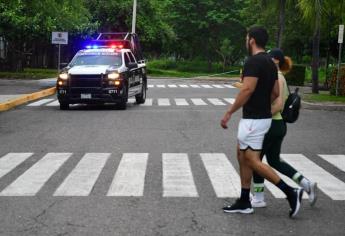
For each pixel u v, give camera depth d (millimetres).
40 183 7555
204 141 11383
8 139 11469
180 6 58156
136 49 24578
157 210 6289
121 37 31156
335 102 19578
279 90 6309
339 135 12648
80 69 17422
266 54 6117
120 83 17266
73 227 5645
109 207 6387
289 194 6012
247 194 6207
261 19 45000
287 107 6512
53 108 17984
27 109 17625
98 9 50000
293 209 6000
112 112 16797
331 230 5660
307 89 30000
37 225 5703
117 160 9266
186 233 5480
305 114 16969
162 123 14188
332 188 7520
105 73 17188
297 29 39812
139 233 5465
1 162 9047
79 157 9516
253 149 6043
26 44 46688
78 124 13859
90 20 48500
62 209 6297
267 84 6012
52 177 7938
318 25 23359
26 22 36375
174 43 62469
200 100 21562
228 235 5438
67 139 11477
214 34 59312
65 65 18969
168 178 7938
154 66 64062
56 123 14047
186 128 13289
